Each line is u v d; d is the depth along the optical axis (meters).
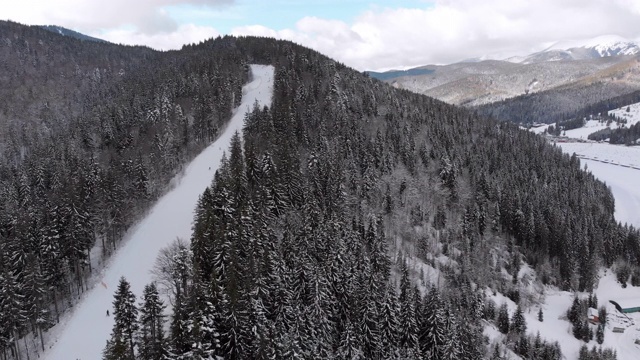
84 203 106.00
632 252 170.62
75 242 95.69
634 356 121.88
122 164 134.12
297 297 83.06
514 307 130.88
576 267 154.00
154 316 66.88
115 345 62.47
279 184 114.44
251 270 77.75
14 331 81.62
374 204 141.38
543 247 159.50
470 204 158.50
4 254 88.25
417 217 144.75
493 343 108.69
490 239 154.00
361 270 94.69
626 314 141.38
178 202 126.25
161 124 161.75
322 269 86.69
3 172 155.75
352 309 84.50
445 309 92.25
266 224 97.88
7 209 114.12
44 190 128.75
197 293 66.81
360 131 175.62
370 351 80.75
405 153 171.12
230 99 192.62
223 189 100.81
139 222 118.88
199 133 167.12
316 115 175.75
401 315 86.12
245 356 68.94
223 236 82.50
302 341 70.44
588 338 124.44
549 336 122.69
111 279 97.94
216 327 67.81
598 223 179.50
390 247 126.75
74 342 81.75
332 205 120.94
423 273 120.25
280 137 144.00
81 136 168.25
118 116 178.25
